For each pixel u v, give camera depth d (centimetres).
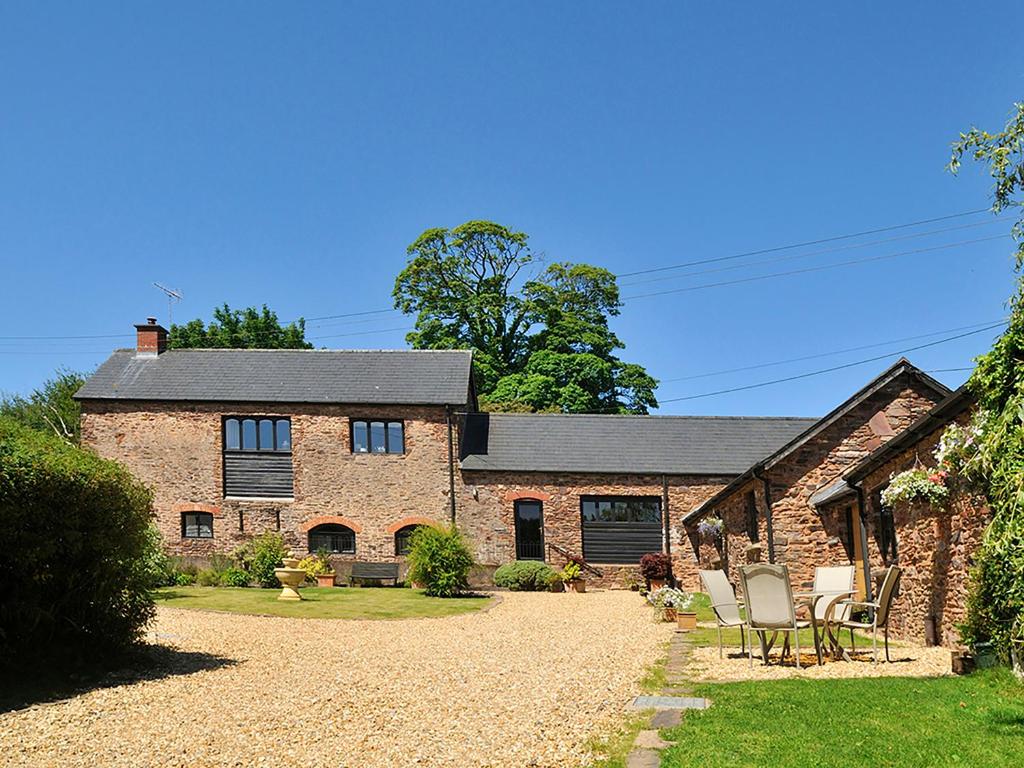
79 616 1074
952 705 766
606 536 2988
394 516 3008
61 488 1017
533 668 1130
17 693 941
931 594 1216
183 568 2758
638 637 1503
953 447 1016
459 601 2327
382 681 1033
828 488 1834
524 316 4741
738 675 1023
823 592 1241
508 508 2994
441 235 4753
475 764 652
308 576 2806
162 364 3231
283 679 1054
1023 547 648
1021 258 734
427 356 3284
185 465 3038
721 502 2347
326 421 3048
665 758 644
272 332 4816
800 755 634
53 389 4494
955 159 745
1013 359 741
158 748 720
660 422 3259
